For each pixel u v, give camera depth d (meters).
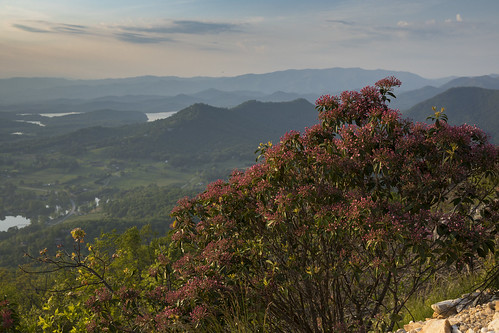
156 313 3.73
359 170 3.32
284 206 3.17
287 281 3.44
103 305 3.83
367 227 2.89
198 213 3.88
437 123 3.17
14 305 4.31
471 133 3.08
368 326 3.48
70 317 4.72
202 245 3.88
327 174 3.29
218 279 3.49
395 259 2.96
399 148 3.12
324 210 3.11
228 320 3.27
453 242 2.82
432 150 3.21
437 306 3.22
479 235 2.83
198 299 3.34
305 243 3.44
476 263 4.23
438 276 4.76
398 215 3.00
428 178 3.02
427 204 3.22
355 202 2.97
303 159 3.47
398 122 3.17
